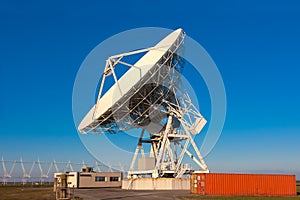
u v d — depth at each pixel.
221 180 56.09
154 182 63.81
